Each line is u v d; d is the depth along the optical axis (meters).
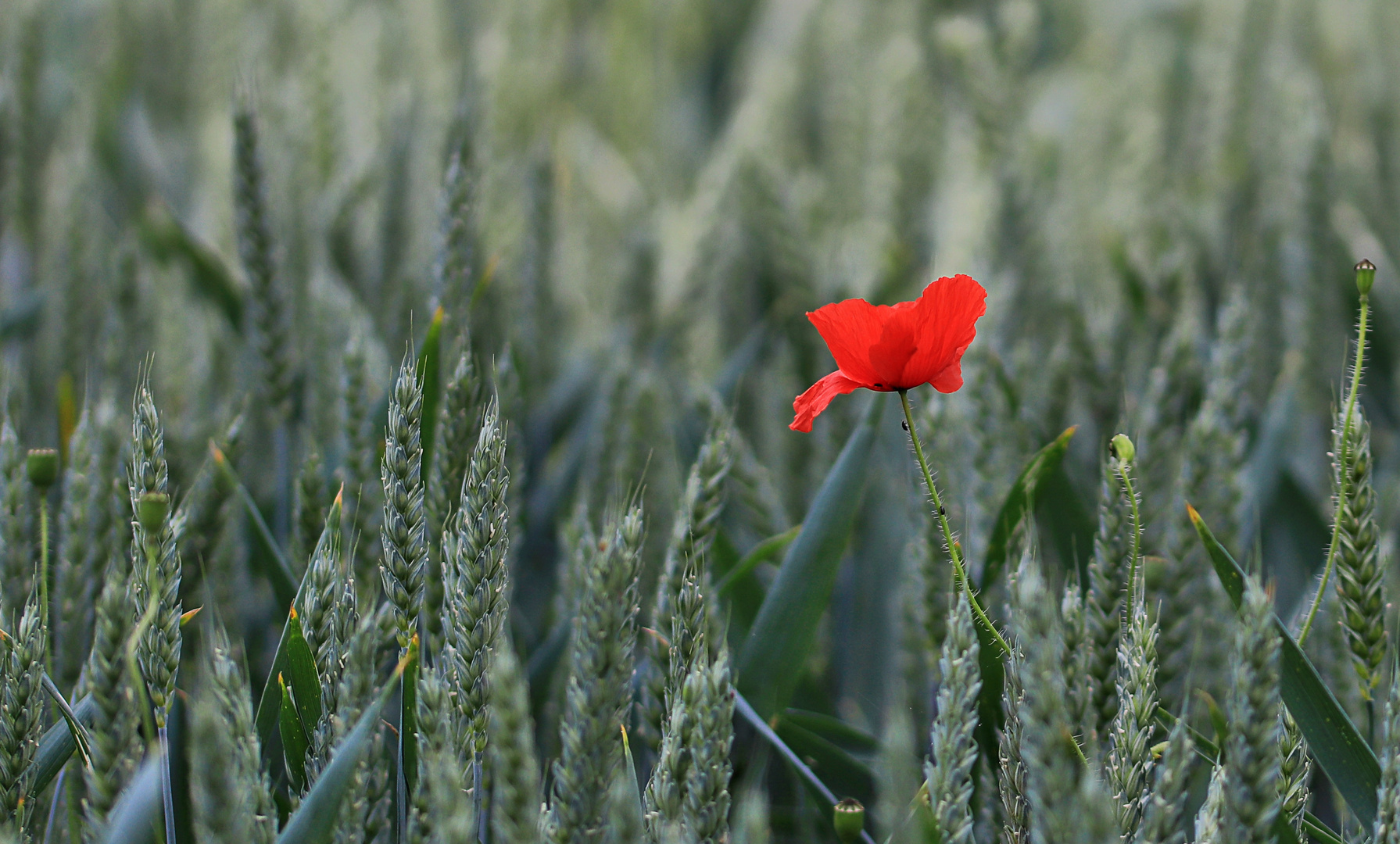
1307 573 3.24
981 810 3.05
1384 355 3.77
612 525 2.97
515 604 3.28
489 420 2.99
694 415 3.54
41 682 3.01
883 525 3.26
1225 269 4.13
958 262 3.74
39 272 4.04
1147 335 3.33
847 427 3.26
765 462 3.47
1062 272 3.76
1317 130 3.55
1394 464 3.45
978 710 3.06
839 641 3.25
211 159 4.43
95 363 3.37
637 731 3.13
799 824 3.15
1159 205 4.32
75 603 3.09
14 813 3.00
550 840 2.97
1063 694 2.97
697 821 2.97
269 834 2.96
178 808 3.08
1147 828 2.97
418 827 2.97
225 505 3.15
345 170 4.21
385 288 3.55
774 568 3.22
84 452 3.10
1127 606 3.01
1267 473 3.24
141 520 2.97
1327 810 3.15
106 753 2.98
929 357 2.99
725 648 2.98
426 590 3.05
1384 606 3.04
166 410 3.24
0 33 4.00
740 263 4.29
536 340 3.59
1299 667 3.02
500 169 4.35
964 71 4.28
